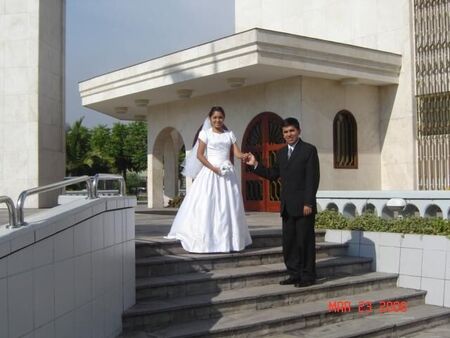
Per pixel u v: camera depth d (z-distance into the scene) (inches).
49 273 158.9
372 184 631.2
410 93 612.4
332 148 598.2
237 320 239.3
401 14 620.4
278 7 740.0
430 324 281.9
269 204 625.0
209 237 286.8
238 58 535.8
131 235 237.9
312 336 241.8
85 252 187.3
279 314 249.6
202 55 570.6
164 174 893.2
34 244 149.3
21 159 607.8
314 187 273.9
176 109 739.4
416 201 345.1
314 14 701.3
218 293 260.7
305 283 278.5
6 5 619.2
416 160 612.1
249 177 645.9
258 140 631.2
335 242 351.6
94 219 196.1
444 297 301.6
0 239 132.2
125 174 1647.4
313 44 549.0
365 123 629.0
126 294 229.6
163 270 265.1
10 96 613.0
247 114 637.3
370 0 647.8
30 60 610.9
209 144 293.6
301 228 277.0
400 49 621.6
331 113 600.1
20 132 609.3
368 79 597.6
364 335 251.1
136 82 660.7
